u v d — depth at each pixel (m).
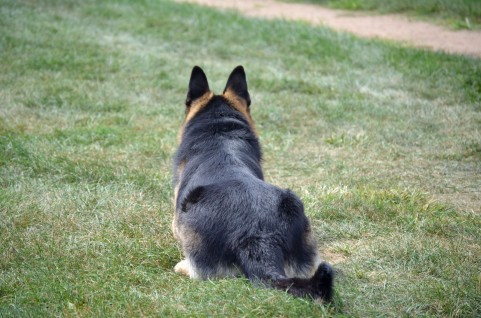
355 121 10.90
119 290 5.43
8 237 6.40
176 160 6.49
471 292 5.40
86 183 8.00
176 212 6.09
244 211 5.26
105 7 18.31
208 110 6.65
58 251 6.14
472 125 10.54
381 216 7.20
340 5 21.09
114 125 10.48
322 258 6.32
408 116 11.12
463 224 6.95
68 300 5.25
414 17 18.97
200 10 18.92
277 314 4.81
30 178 8.13
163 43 15.86
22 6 17.59
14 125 10.11
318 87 12.70
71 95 11.65
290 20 18.33
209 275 5.37
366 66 14.07
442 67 13.47
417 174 8.72
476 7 18.12
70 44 14.86
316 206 7.40
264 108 11.43
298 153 9.56
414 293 5.46
